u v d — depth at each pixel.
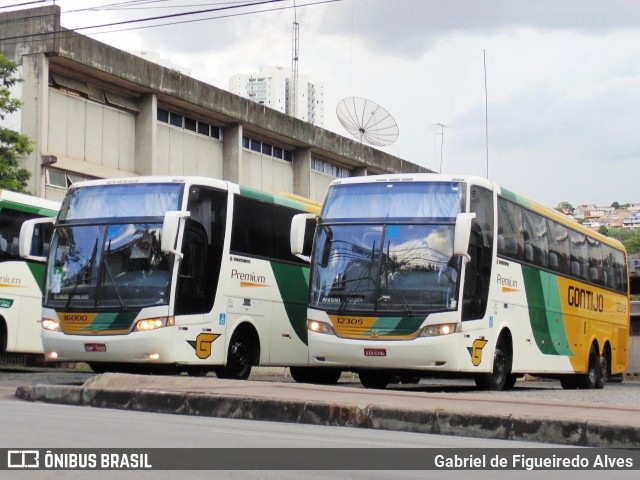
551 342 21.02
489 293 17.27
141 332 16.14
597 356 24.88
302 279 20.48
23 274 21.75
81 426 10.04
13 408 12.11
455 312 15.93
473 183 16.89
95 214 17.06
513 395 16.73
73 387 13.49
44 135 28.50
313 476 7.32
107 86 31.30
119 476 7.05
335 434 10.40
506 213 18.55
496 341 17.56
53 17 28.61
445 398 12.69
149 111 32.31
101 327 16.34
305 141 40.78
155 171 32.34
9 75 26.78
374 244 16.50
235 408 12.08
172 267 16.39
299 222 17.06
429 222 16.39
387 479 7.36
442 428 10.94
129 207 16.94
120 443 8.73
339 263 16.64
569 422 10.31
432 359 15.84
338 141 43.41
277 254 19.61
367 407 11.37
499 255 17.89
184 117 34.94
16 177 25.77
